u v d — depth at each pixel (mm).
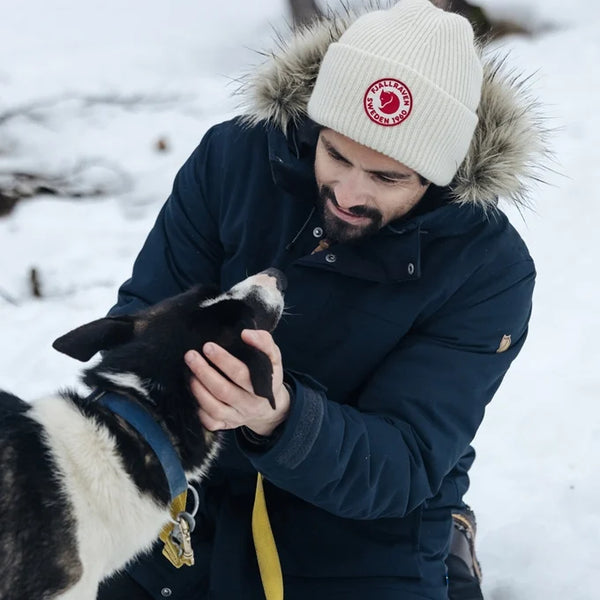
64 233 3334
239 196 1778
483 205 1656
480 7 4969
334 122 1590
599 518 2219
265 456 1539
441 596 1712
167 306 1637
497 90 1674
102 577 1625
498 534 2178
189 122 4086
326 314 1697
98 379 1583
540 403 2588
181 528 1639
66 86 4215
